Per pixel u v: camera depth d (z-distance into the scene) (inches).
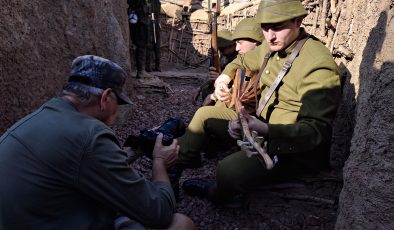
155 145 76.3
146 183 64.1
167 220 66.2
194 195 117.2
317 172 102.6
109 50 217.0
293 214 99.3
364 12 115.0
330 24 152.1
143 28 290.0
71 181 55.1
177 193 108.6
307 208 99.6
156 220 63.8
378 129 63.6
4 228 53.3
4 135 57.6
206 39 507.2
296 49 95.3
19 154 54.4
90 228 57.5
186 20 507.8
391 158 60.7
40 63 135.2
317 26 172.9
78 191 56.4
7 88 112.2
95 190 56.4
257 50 119.6
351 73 123.9
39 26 137.9
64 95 60.8
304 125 87.7
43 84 136.2
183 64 504.4
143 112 235.5
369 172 64.7
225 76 120.3
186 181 119.6
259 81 108.4
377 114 64.9
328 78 89.9
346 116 122.2
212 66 160.1
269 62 104.7
